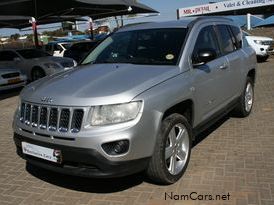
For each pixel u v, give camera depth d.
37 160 4.59
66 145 4.20
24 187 4.96
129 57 5.48
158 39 5.56
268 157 5.56
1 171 5.53
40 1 18.66
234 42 7.15
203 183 4.77
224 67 6.20
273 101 9.24
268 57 20.59
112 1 19.50
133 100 4.20
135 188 4.73
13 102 11.57
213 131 6.93
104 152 4.08
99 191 4.72
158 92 4.45
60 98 4.33
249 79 7.71
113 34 6.27
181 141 4.91
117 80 4.54
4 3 17.17
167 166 4.68
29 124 4.59
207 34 6.02
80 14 24.58
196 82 5.21
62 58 17.34
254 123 7.35
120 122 4.12
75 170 4.24
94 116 4.13
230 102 6.70
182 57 5.12
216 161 5.47
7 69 13.93
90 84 4.51
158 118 4.39
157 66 5.00
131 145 4.14
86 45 20.27
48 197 4.65
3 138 7.29
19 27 28.84
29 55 17.41
